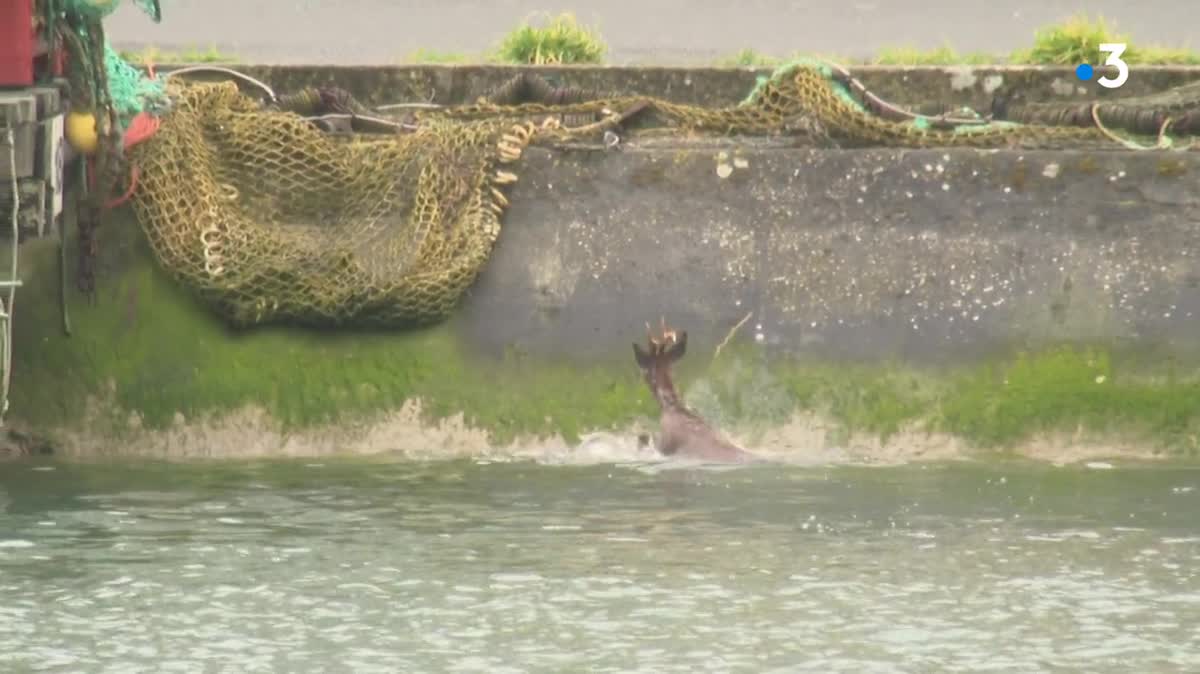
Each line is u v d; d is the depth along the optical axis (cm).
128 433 6469
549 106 6719
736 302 6444
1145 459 6384
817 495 5947
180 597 5059
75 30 6125
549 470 6244
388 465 6309
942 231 6412
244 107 6625
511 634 4812
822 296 6425
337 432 6456
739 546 5450
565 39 7538
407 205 6450
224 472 6231
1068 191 6384
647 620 4906
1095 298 6381
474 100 6975
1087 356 6391
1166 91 6894
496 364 6462
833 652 4716
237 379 6444
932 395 6419
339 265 6359
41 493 5975
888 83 6950
